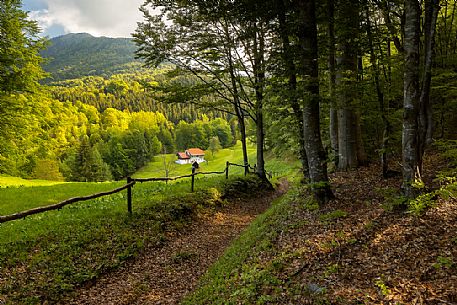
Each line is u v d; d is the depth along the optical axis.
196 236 10.92
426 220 6.18
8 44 18.58
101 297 6.88
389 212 7.07
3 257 7.46
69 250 8.12
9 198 15.15
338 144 14.20
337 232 6.78
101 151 79.88
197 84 17.08
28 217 11.05
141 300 6.82
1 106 18.28
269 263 6.29
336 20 10.41
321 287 4.93
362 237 6.27
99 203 13.23
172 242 10.12
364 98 12.39
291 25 9.45
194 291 6.74
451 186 6.44
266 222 9.62
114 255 8.45
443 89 11.55
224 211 14.11
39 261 7.48
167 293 7.11
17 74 18.66
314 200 9.45
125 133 89.50
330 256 5.89
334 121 14.18
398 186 9.15
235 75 17.34
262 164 19.58
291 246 6.78
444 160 10.20
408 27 6.55
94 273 7.50
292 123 13.55
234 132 116.44
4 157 21.27
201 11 14.38
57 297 6.55
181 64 16.72
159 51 16.12
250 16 11.30
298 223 8.12
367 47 10.28
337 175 12.33
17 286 6.53
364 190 9.55
